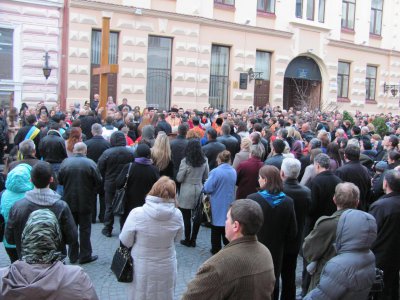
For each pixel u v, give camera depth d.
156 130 11.33
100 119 11.86
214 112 17.36
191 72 20.94
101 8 18.12
